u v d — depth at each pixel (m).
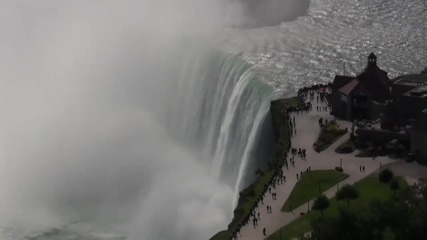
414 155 198.38
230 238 174.38
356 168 196.62
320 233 156.62
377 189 181.75
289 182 195.25
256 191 196.75
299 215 177.75
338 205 175.00
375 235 152.38
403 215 153.38
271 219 178.62
